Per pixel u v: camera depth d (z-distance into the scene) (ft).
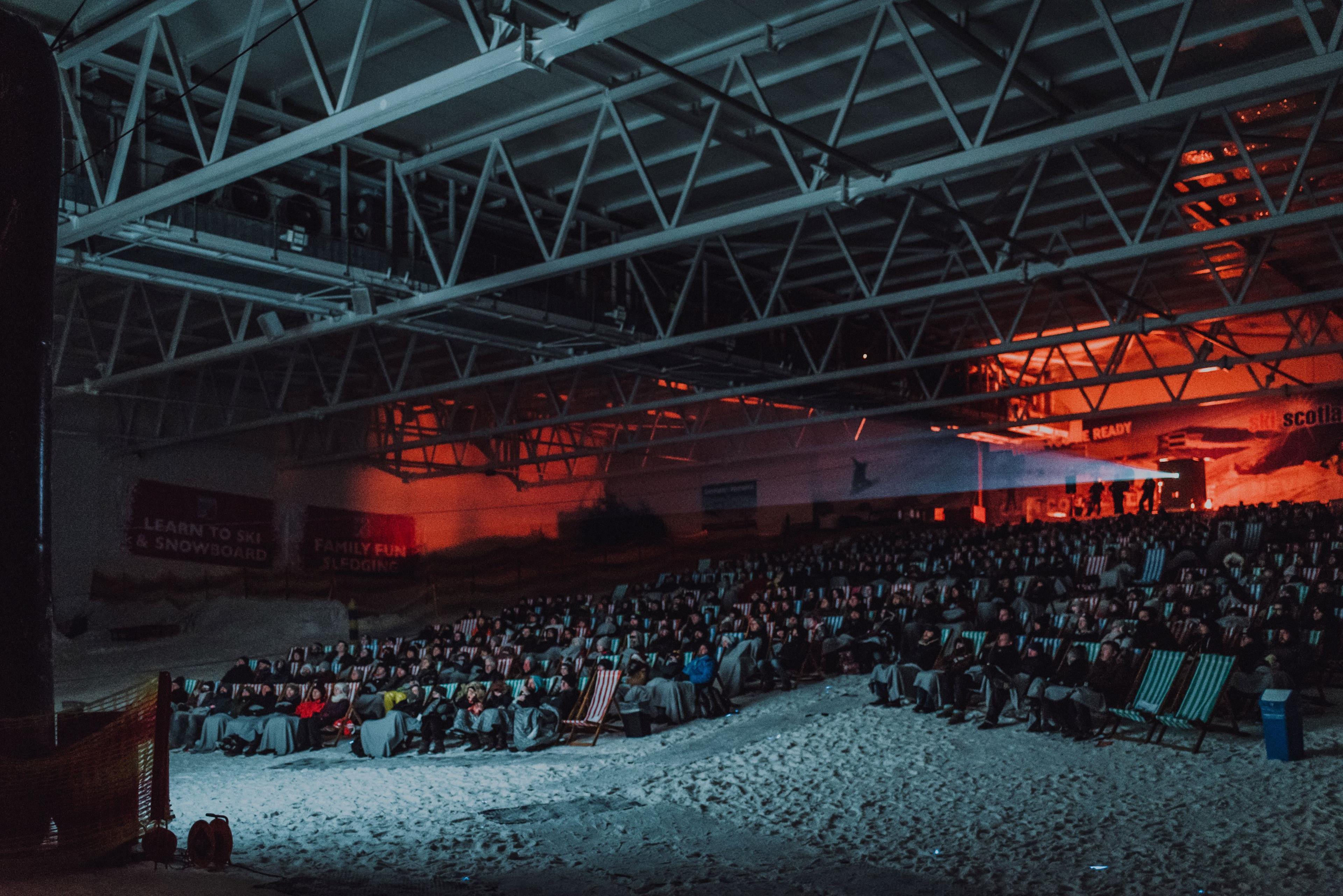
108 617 101.19
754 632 58.90
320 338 95.30
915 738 42.06
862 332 100.73
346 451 122.31
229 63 40.73
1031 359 111.34
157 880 24.43
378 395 111.55
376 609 122.31
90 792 25.43
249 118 53.83
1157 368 85.92
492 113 53.88
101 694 77.92
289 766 50.65
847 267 82.48
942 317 100.27
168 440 101.30
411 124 55.52
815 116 55.11
